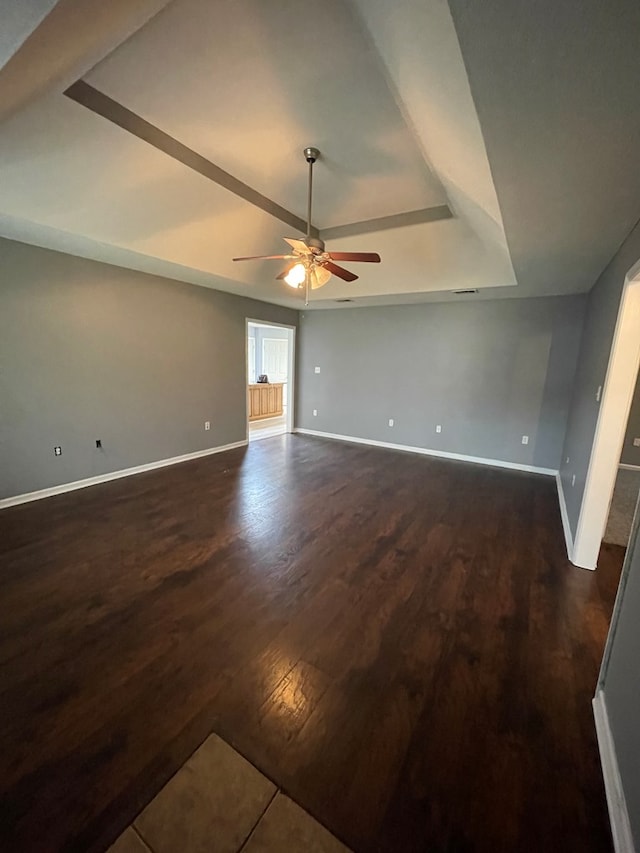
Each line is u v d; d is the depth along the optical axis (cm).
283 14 138
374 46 148
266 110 195
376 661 176
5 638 183
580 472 302
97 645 180
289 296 539
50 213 267
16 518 316
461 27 89
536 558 273
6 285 317
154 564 253
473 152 160
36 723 140
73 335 367
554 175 161
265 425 760
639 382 529
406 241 365
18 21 108
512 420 508
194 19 141
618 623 146
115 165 236
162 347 452
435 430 566
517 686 164
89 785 120
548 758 133
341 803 117
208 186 267
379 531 310
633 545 142
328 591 229
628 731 117
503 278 395
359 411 633
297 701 153
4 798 116
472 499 388
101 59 155
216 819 112
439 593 229
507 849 108
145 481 417
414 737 139
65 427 371
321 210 315
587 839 110
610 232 230
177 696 154
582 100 113
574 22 84
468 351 528
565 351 466
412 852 106
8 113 179
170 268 403
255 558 263
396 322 579
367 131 210
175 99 187
